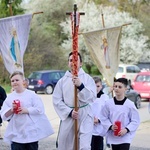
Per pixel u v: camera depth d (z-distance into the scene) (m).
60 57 42.62
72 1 48.62
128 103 7.21
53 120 16.30
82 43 43.62
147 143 11.70
